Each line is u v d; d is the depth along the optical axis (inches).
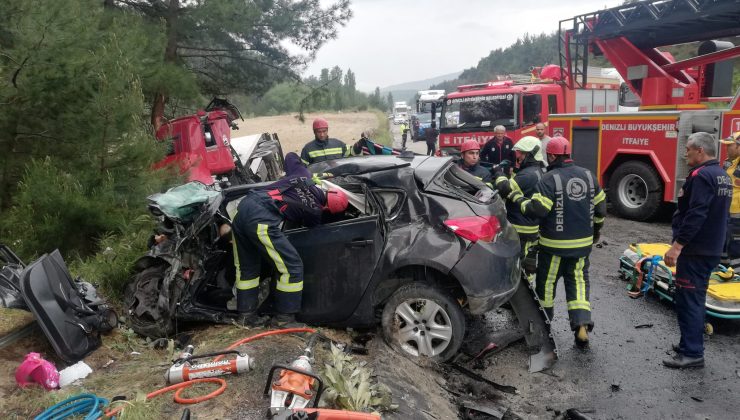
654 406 155.3
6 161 248.4
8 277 167.9
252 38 501.0
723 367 177.3
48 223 225.8
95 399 127.1
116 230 244.1
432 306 171.2
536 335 183.2
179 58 457.4
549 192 189.6
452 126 517.0
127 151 252.8
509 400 160.2
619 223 377.1
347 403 126.0
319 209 170.6
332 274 173.6
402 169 182.1
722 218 170.4
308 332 170.2
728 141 239.9
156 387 140.7
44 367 140.6
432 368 170.4
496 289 168.1
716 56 402.3
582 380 170.6
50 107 240.7
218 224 182.5
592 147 406.3
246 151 416.8
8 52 226.4
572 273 195.8
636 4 423.8
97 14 278.5
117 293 205.3
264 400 130.5
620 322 213.6
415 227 174.1
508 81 542.3
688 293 175.6
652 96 429.7
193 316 176.7
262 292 184.1
